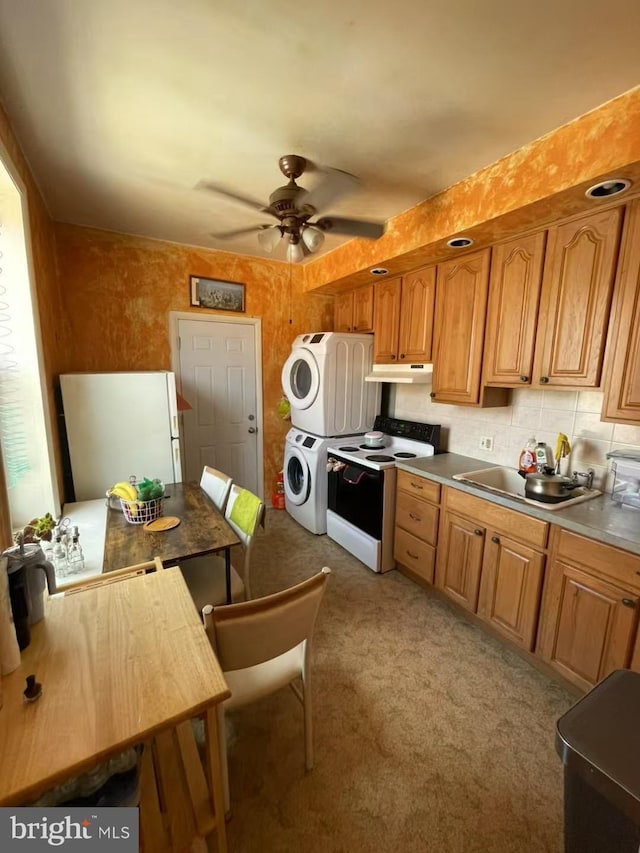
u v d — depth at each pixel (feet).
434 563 7.89
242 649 3.78
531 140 5.46
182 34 3.77
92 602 3.78
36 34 3.74
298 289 12.57
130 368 10.28
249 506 6.62
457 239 7.02
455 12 3.51
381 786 4.49
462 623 7.38
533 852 3.91
